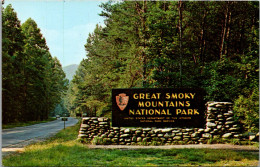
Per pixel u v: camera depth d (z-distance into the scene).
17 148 12.91
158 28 21.55
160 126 14.40
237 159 9.53
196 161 9.33
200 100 14.46
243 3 22.94
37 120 61.09
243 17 24.17
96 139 13.95
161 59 20.33
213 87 17.05
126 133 14.10
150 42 21.30
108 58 26.45
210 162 9.16
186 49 24.30
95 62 29.16
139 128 14.25
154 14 21.25
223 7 23.86
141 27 22.42
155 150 11.51
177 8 22.70
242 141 13.13
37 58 54.97
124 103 14.57
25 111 51.50
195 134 13.78
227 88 16.69
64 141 15.30
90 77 28.89
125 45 24.36
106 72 25.95
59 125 41.28
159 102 14.51
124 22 24.06
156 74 19.50
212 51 27.36
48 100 68.69
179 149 11.64
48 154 10.16
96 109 30.61
